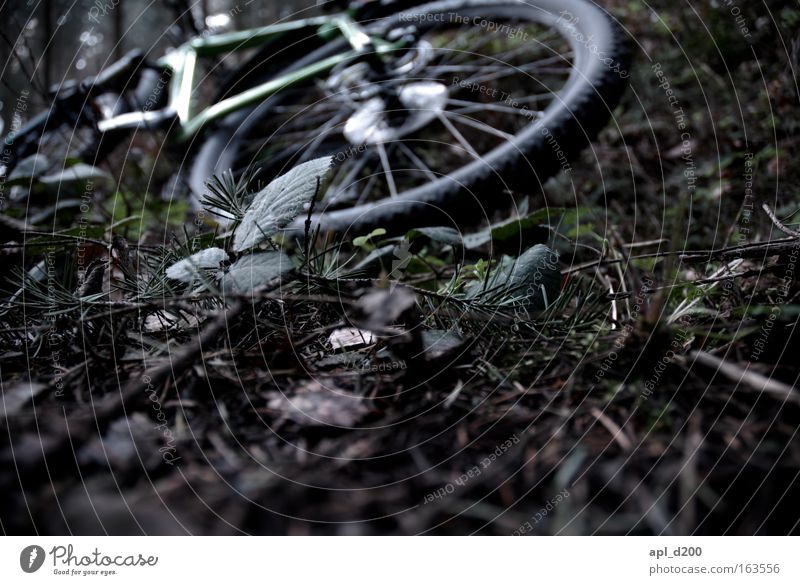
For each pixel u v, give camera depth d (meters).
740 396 0.92
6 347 1.17
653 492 0.75
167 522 0.71
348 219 1.98
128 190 2.67
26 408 0.89
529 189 2.08
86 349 1.05
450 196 2.00
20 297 1.27
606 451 0.82
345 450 0.84
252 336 1.13
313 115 3.03
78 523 0.70
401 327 1.11
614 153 2.70
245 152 2.84
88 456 0.79
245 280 1.04
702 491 0.74
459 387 0.98
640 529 0.72
